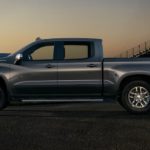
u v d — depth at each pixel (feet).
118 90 44.62
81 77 44.60
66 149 26.40
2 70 45.34
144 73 44.09
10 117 41.27
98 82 44.52
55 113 45.47
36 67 44.96
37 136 30.58
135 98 44.65
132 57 44.83
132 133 31.63
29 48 45.73
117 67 44.37
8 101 46.91
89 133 31.65
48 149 26.43
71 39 45.75
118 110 49.14
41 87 44.83
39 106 57.21
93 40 45.60
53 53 45.55
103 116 42.37
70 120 38.63
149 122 37.35
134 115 43.60
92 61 44.83
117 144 27.68
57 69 44.75
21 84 45.03
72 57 45.34
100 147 26.89
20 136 30.60
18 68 45.11
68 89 44.83
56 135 30.99
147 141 28.60
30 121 37.99
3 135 31.04
